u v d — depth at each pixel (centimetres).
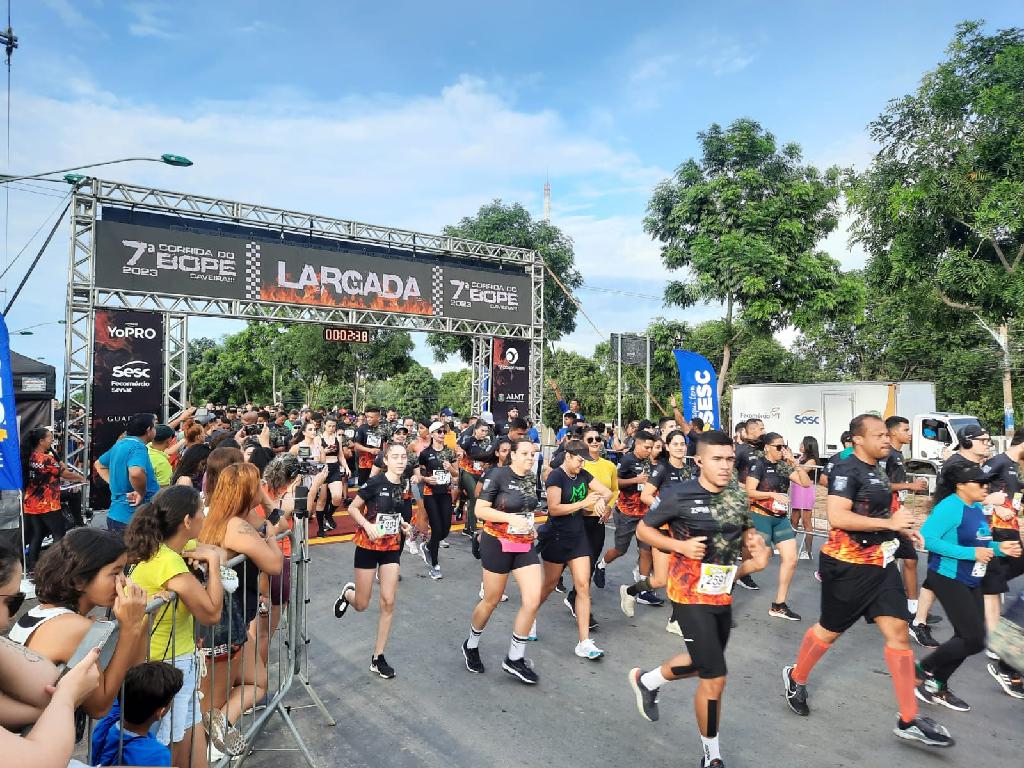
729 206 1994
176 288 1305
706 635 383
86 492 1179
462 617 686
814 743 429
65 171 972
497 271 1733
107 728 273
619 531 776
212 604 317
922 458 1862
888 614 426
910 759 409
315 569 870
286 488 494
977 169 1756
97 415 1205
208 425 1038
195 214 1327
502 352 1750
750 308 1944
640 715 469
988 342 2531
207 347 5994
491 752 417
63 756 169
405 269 1584
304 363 3716
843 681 529
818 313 1966
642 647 606
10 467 603
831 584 442
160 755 272
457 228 2812
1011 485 605
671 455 707
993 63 1738
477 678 532
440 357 3008
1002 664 520
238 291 1373
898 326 2892
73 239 1212
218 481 379
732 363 3138
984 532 467
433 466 830
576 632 645
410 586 801
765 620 679
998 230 1730
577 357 3850
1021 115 1667
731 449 392
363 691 507
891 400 1812
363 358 3684
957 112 1761
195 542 332
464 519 1228
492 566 526
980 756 413
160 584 304
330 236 1496
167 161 1002
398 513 536
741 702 491
